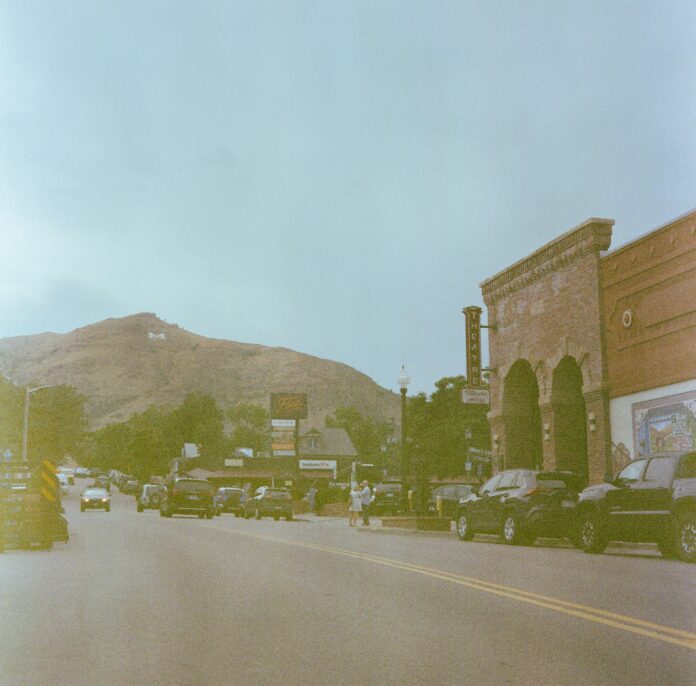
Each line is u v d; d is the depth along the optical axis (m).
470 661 7.70
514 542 22.86
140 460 132.88
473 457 42.41
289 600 11.51
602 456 29.91
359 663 7.64
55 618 10.09
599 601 11.13
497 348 37.31
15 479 21.69
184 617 10.14
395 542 23.42
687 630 9.05
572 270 31.94
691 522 16.89
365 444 161.00
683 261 26.75
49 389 101.19
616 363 29.73
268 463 107.31
